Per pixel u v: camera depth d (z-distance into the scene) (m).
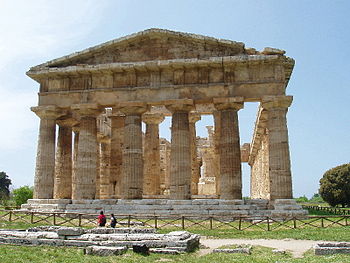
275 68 36.34
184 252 18.20
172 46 38.28
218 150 44.34
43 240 19.94
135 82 38.53
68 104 39.47
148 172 48.62
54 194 43.38
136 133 37.88
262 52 36.41
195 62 36.50
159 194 48.94
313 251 18.08
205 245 21.12
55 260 16.06
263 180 51.81
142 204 35.22
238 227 28.44
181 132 36.66
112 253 17.34
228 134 36.00
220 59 36.19
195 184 50.56
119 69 38.12
